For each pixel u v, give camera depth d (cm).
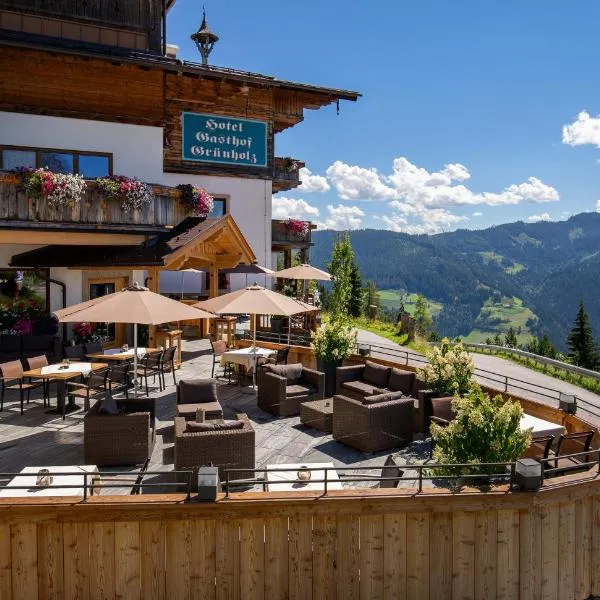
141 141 1873
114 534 661
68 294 1775
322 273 2183
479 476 693
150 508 657
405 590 693
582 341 5259
